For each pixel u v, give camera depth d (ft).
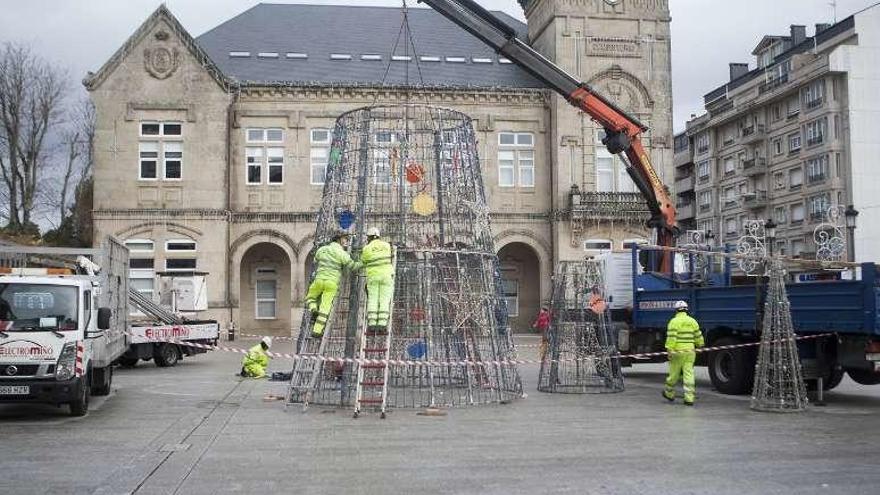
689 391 50.29
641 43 141.79
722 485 28.04
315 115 138.62
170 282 113.70
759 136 231.71
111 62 133.28
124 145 132.87
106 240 52.65
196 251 132.05
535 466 31.27
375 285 46.29
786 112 221.87
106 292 52.26
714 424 42.16
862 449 34.78
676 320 51.55
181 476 29.63
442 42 153.48
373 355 48.52
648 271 74.43
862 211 196.85
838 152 200.23
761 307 52.60
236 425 41.81
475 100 141.59
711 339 58.65
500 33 82.74
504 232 140.77
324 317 47.60
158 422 43.16
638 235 138.62
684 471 30.32
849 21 205.36
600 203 137.28
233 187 136.46
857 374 54.13
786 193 221.66
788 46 241.96
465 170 53.06
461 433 39.17
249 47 147.23
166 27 133.90
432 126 54.75
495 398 52.49
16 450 35.04
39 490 27.53
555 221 139.33
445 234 51.88
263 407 49.11
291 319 134.62
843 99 200.54
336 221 51.90
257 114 137.69
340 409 47.67
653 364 84.12
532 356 97.35
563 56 140.26
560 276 61.41
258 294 141.28
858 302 46.50
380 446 35.65
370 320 45.78
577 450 34.60
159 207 132.36
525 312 147.23
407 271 49.08
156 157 133.39
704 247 70.49
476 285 51.26
